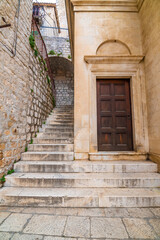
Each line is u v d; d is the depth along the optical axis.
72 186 2.45
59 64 10.08
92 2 3.71
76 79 3.47
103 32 3.66
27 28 3.73
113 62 3.51
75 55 3.55
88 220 1.79
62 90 10.44
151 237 1.52
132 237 1.52
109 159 3.15
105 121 3.53
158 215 1.91
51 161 3.10
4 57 2.63
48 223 1.72
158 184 2.48
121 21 3.71
